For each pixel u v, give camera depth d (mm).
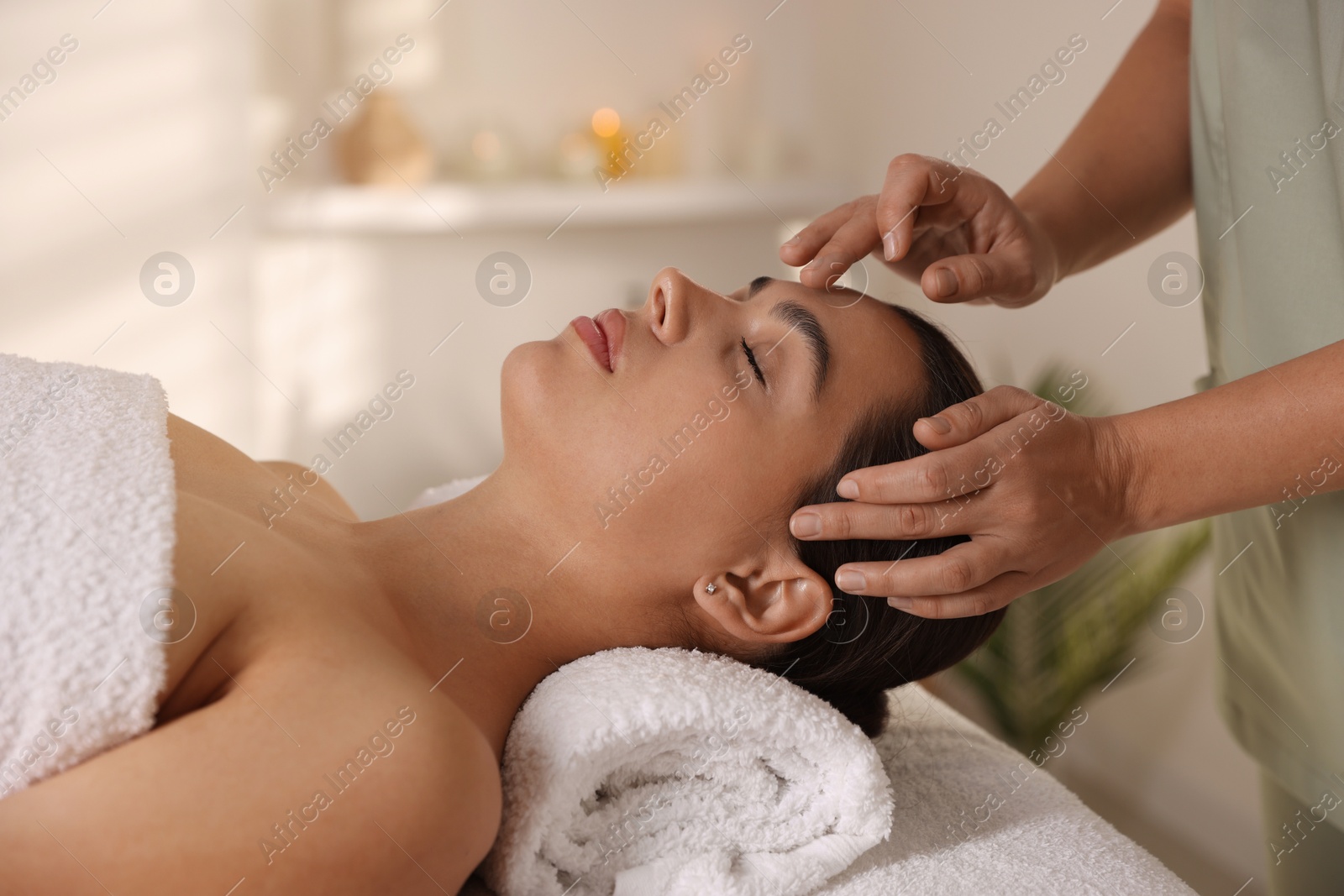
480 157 2375
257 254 2174
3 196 1974
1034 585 822
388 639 763
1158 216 1132
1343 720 850
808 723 782
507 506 907
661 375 888
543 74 2471
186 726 618
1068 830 865
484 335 2451
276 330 2256
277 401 2281
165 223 2086
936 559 770
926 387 931
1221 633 1063
